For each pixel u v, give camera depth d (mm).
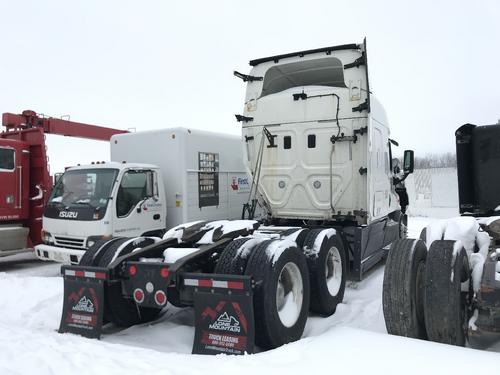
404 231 9992
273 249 4277
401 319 3867
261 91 7410
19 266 10000
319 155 6961
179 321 5270
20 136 10016
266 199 7367
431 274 3730
